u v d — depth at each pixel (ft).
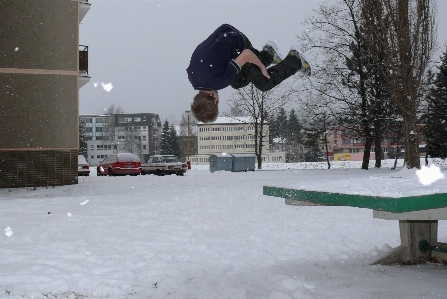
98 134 413.18
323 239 22.18
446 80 115.14
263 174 76.38
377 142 107.24
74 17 59.77
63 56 59.11
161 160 103.60
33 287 14.30
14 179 56.65
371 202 9.43
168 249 19.72
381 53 74.95
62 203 37.04
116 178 71.00
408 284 14.76
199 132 373.40
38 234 22.61
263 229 24.40
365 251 19.90
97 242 20.99
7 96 56.85
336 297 13.33
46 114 58.23
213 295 13.79
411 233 18.37
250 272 16.60
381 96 97.19
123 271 16.14
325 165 154.92
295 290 13.87
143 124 449.06
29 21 57.93
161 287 14.71
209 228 25.12
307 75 12.61
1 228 24.29
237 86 12.22
